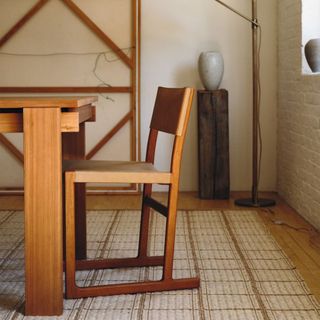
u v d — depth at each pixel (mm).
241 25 4648
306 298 2248
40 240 2041
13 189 4676
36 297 2055
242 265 2695
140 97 4684
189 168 4805
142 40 4664
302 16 3846
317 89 3422
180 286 2346
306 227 3494
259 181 4797
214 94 4363
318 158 3406
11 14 4562
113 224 3574
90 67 4609
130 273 2572
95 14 4566
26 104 1995
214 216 3812
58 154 2018
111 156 4695
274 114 4719
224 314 2076
